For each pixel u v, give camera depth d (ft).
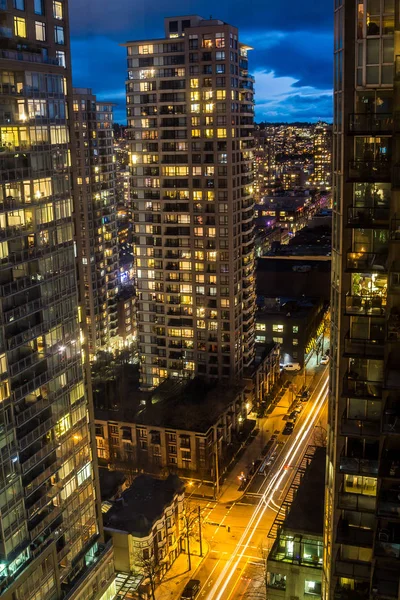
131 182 490.49
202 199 467.93
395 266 161.79
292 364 608.19
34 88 233.14
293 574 247.29
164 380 505.66
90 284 644.27
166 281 494.59
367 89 158.10
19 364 229.45
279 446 466.29
